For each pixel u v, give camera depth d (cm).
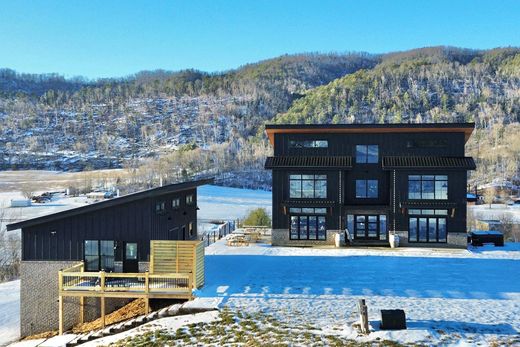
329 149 3459
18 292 3155
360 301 1555
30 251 2212
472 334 1507
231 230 4894
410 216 3328
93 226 2194
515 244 3478
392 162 3328
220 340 1519
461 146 3350
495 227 5303
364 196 3447
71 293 1992
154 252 2133
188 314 1806
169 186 2264
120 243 2172
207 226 5862
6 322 2512
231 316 1730
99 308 2148
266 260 2845
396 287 2150
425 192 3309
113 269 2177
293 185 3444
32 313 2206
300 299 1944
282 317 1711
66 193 10088
